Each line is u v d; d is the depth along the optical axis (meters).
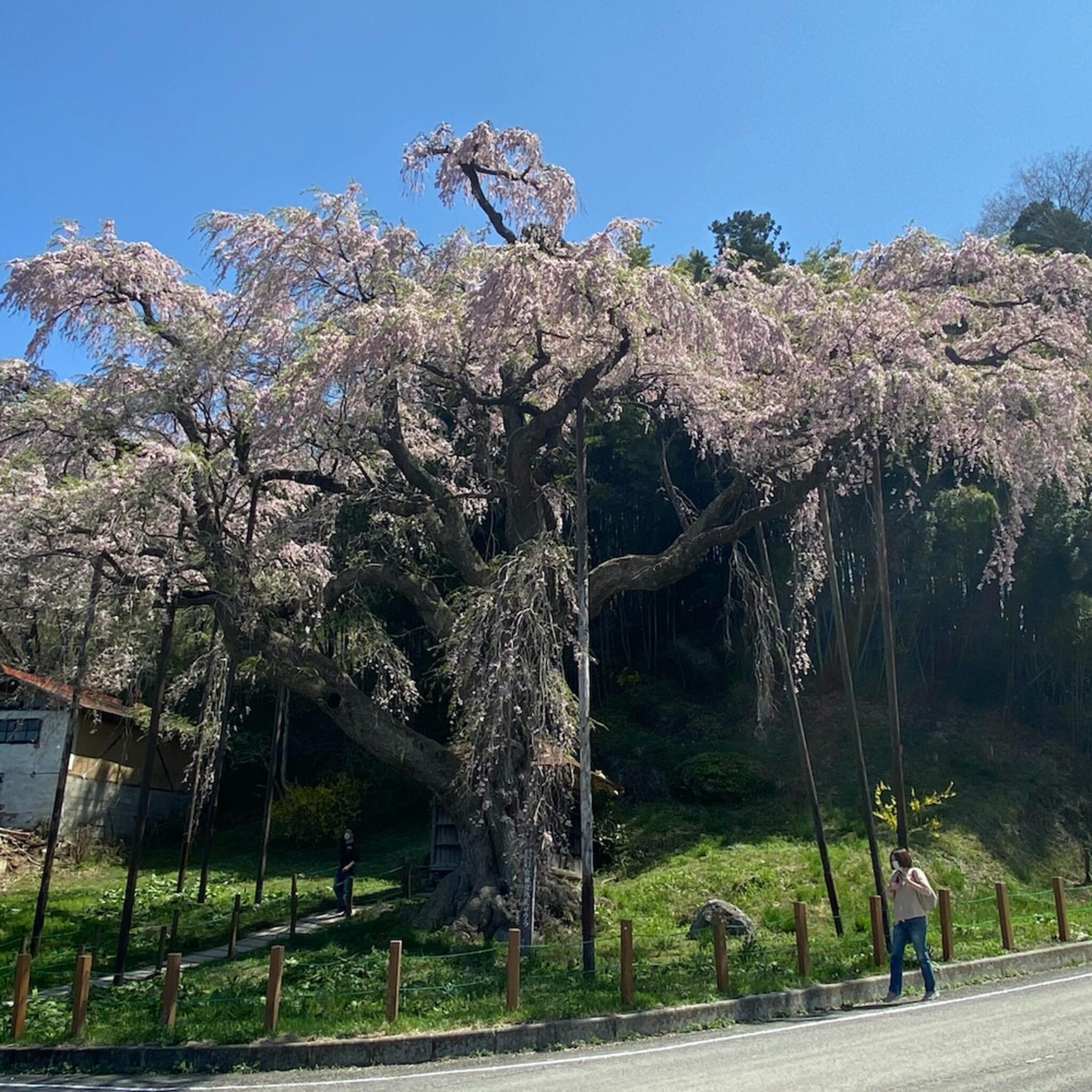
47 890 15.87
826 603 27.00
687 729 26.97
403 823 29.31
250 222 14.35
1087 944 12.74
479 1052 8.73
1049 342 13.62
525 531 15.62
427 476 15.63
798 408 13.95
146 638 19.62
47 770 27.27
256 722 31.31
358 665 17.94
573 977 10.85
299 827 28.17
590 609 15.24
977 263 13.84
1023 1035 8.01
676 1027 9.39
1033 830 21.23
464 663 13.29
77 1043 9.25
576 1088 7.10
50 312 14.37
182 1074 8.60
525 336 13.99
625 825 22.58
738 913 14.19
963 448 14.20
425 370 14.41
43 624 18.55
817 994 10.24
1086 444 13.91
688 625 30.66
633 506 28.89
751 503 17.81
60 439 14.62
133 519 13.77
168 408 14.29
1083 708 24.59
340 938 14.34
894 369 12.87
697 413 15.75
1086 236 28.05
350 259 14.16
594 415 17.44
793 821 21.67
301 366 12.90
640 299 12.78
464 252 15.06
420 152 14.73
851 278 14.70
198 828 29.80
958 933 12.91
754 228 32.12
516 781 14.01
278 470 15.15
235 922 14.72
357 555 17.03
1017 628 25.06
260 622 15.02
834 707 26.69
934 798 18.98
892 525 24.75
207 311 14.94
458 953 12.62
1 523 13.85
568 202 14.34
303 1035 8.99
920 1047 7.78
